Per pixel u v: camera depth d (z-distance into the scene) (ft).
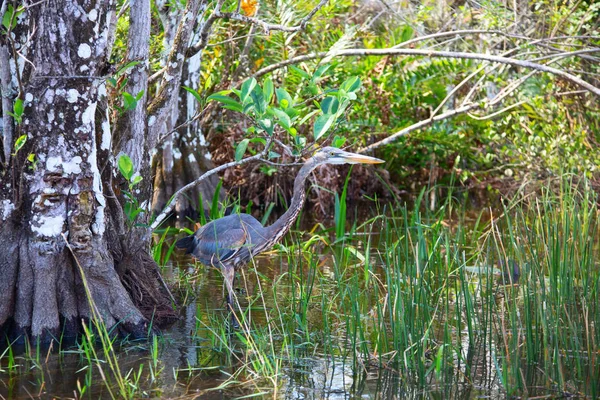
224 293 27.99
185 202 43.70
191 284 29.32
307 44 47.14
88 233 22.53
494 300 23.73
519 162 48.08
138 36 25.12
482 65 48.01
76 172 21.99
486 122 49.42
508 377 19.42
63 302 22.38
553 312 21.98
